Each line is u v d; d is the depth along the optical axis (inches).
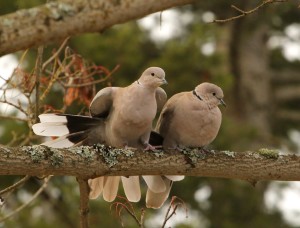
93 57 727.1
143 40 827.4
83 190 348.2
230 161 357.1
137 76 756.6
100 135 399.5
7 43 246.5
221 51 862.5
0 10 666.8
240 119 915.4
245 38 917.8
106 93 390.3
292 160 358.9
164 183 402.3
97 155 339.3
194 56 761.0
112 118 389.1
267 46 970.7
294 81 986.7
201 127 395.5
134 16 255.0
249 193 788.0
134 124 382.6
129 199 402.6
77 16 251.0
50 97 650.8
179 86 747.4
